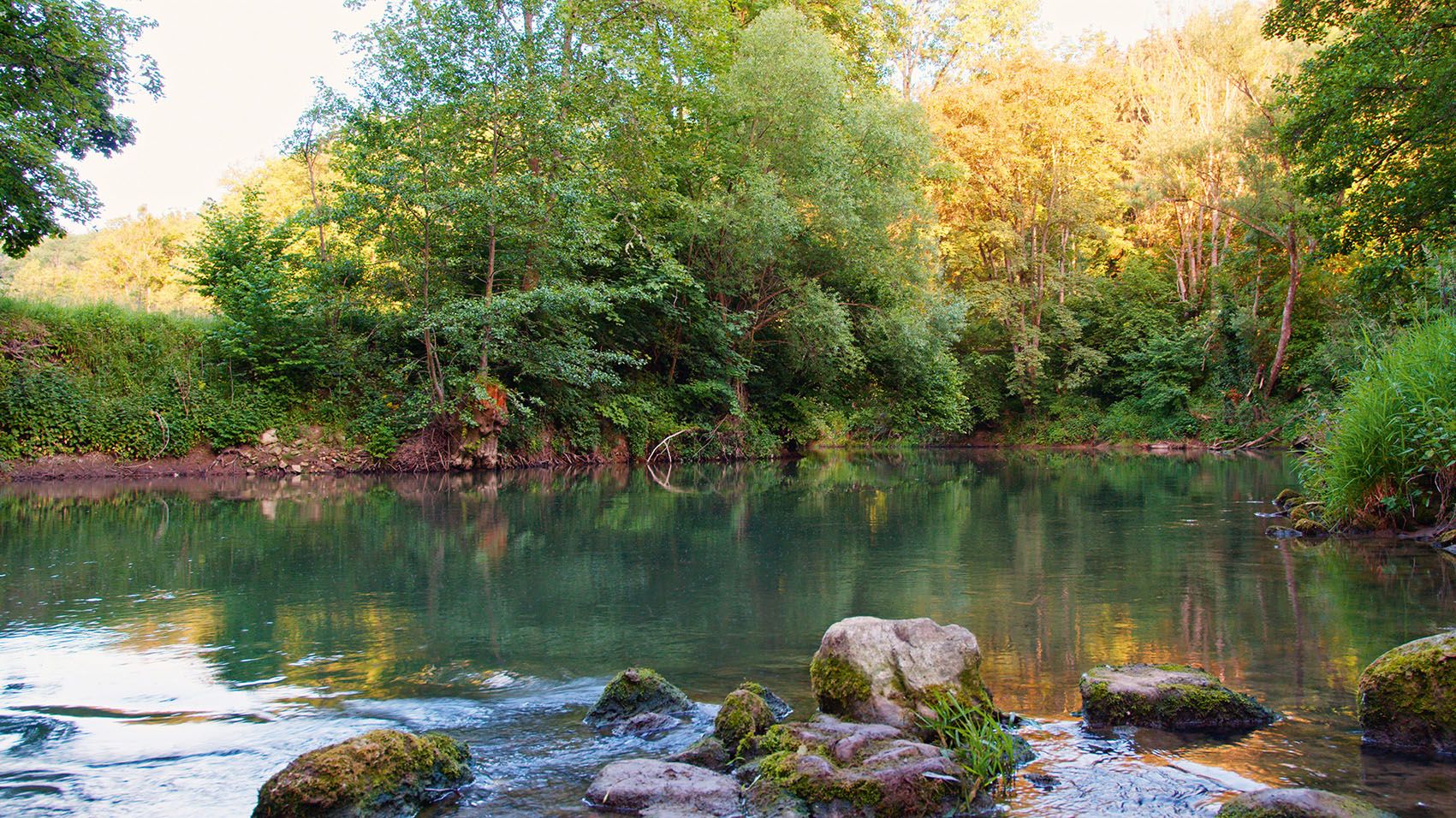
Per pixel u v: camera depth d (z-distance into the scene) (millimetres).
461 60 16062
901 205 21453
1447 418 6859
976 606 4660
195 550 6707
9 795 2375
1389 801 2277
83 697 3203
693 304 20422
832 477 15438
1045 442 34406
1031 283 35594
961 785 2305
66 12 13461
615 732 2898
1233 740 2732
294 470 15422
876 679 2871
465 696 3240
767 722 2859
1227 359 31844
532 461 17969
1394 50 13648
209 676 3475
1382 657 2828
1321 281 30047
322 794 2234
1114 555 6371
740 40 21562
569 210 16438
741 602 4836
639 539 7367
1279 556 6293
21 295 16547
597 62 17578
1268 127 27828
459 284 17062
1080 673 3439
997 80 32938
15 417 13797
